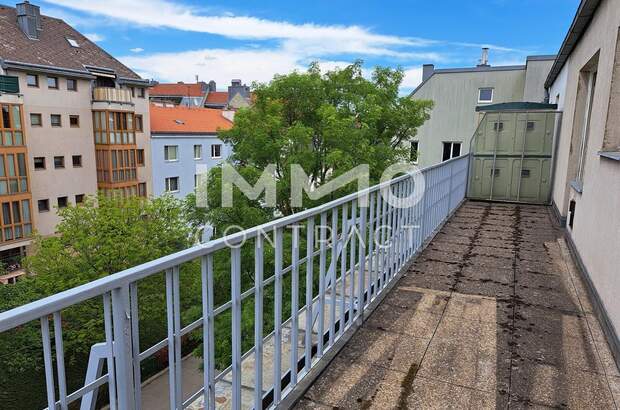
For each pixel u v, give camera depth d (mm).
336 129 10422
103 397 2639
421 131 19266
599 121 3676
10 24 19891
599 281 3012
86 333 9578
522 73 17562
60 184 19844
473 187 7969
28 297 10836
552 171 7410
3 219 17406
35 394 8695
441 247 4578
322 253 2271
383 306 3074
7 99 17203
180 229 13375
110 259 11953
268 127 10062
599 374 2229
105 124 21141
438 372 2252
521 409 1956
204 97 51469
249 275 6992
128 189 22484
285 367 2424
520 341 2572
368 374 2238
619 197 2678
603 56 3852
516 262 4086
